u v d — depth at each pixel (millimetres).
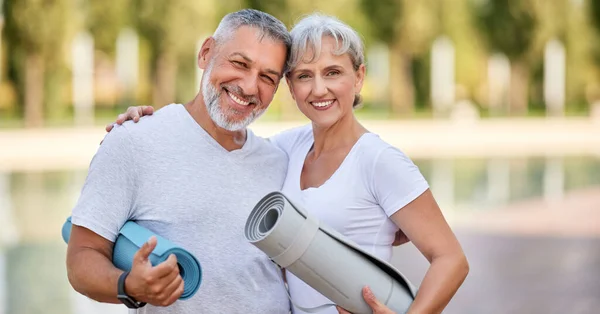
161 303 2660
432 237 3045
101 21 30469
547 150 22203
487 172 17859
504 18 35938
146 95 38156
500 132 27312
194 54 29781
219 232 3141
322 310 3221
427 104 38781
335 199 3152
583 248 9648
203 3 29156
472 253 9422
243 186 3234
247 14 3236
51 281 8117
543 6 35562
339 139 3307
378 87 46344
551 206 13164
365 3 33375
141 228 2982
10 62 28375
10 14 26766
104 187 3012
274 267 3309
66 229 3254
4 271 8562
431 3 34719
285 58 3250
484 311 6930
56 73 29047
